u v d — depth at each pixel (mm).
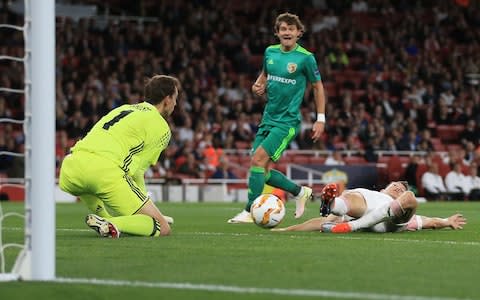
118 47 45844
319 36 50219
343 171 39625
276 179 17953
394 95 48125
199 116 41938
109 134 13867
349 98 45344
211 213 24688
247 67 47469
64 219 20656
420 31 53719
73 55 44219
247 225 17766
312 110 44812
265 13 51844
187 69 44188
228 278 8898
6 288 8273
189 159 38312
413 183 39969
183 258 10656
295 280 8750
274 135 17219
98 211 14453
